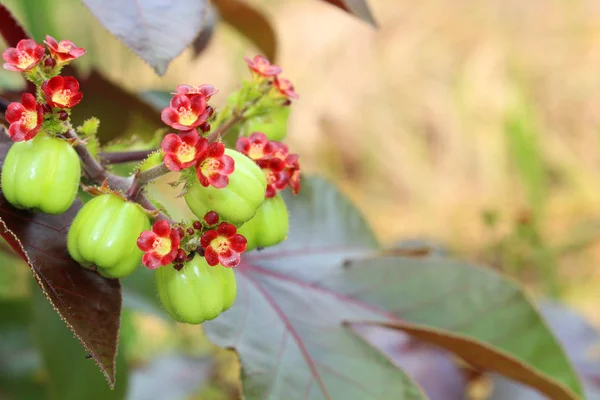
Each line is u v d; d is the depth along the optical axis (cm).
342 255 32
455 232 88
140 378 48
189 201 24
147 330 63
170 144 24
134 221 25
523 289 32
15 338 40
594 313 74
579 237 70
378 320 31
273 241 26
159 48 25
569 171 93
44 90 24
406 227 92
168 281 25
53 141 25
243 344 28
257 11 35
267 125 27
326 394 28
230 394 48
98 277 25
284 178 26
